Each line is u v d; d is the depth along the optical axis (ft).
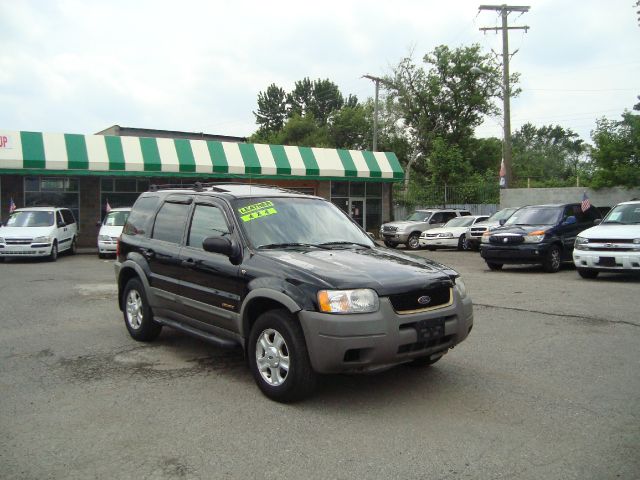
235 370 18.85
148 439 13.23
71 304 31.55
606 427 13.84
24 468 11.78
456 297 16.25
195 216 20.12
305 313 14.58
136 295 23.02
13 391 16.67
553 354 20.58
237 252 17.22
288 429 13.79
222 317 17.63
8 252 57.21
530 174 247.70
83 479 11.32
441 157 113.29
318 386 17.11
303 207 20.06
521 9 90.94
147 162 80.43
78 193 83.30
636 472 11.50
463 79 139.44
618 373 18.26
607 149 81.25
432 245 76.23
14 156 73.05
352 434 13.48
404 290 14.98
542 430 13.67
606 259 39.14
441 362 19.63
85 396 16.21
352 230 20.38
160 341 22.93
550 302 31.35
